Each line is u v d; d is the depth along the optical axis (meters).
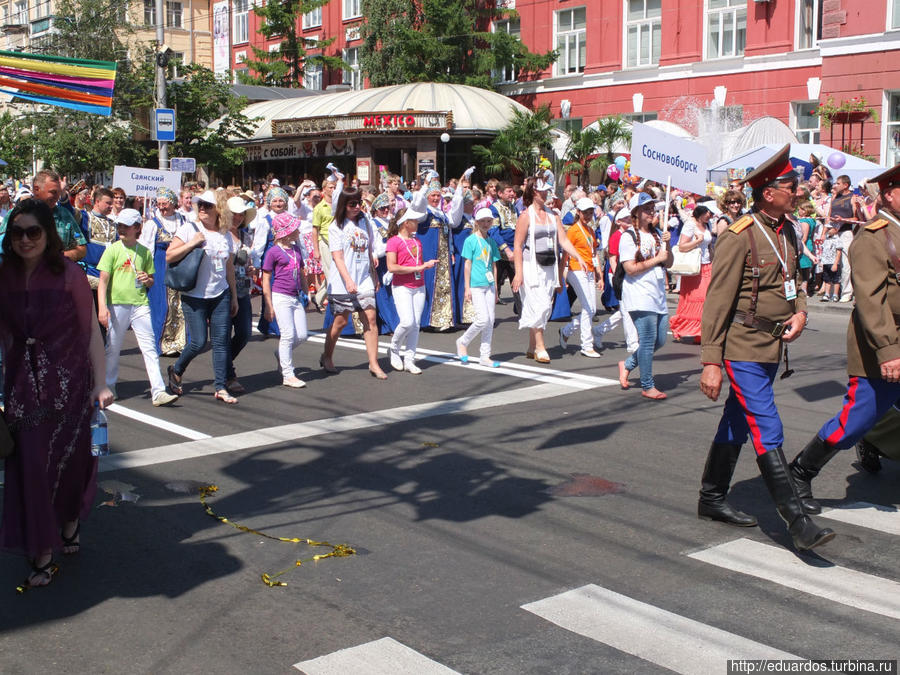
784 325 5.01
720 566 4.79
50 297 4.42
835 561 4.84
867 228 5.15
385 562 4.86
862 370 5.24
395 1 34.16
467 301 13.35
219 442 7.24
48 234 4.43
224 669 3.75
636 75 28.70
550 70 31.92
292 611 4.29
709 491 5.44
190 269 8.28
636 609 4.27
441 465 6.61
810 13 24.89
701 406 8.41
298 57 41.75
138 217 8.20
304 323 9.46
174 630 4.10
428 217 13.00
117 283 8.28
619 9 29.19
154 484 6.19
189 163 20.55
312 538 5.22
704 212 12.08
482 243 10.34
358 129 29.22
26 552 4.41
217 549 5.06
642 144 10.59
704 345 5.07
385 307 12.77
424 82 32.19
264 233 11.65
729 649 3.88
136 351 11.64
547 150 28.23
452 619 4.18
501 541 5.15
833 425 5.43
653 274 8.55
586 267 10.91
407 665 3.76
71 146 27.58
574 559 4.89
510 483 6.20
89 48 30.02
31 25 47.28
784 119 25.31
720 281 5.00
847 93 23.02
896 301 5.16
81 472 4.68
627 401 8.62
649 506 5.72
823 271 16.20
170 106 28.95
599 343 11.36
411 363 10.10
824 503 5.76
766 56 25.36
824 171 17.66
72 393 4.50
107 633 4.08
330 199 14.84
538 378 9.73
